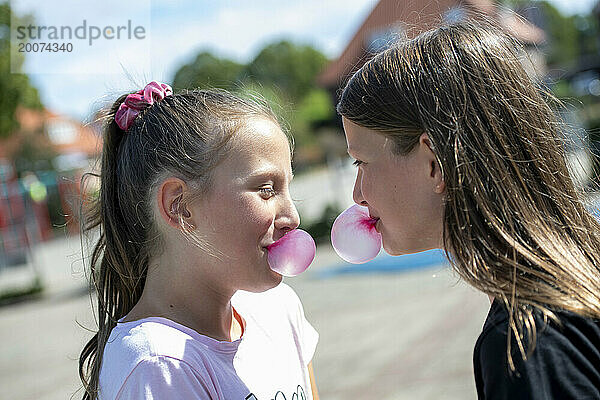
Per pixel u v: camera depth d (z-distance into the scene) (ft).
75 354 24.03
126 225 5.51
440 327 21.47
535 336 4.00
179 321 5.24
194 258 5.20
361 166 5.30
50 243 69.31
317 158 93.97
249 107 5.53
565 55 130.93
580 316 4.16
